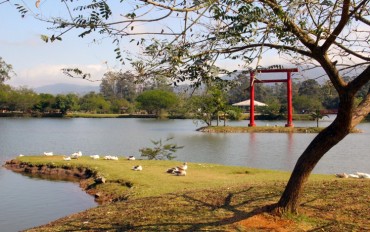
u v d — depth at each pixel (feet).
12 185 52.75
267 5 16.46
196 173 49.44
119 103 355.36
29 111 326.85
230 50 16.78
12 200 44.32
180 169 48.01
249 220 22.74
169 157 77.97
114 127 203.82
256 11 15.30
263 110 271.08
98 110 357.20
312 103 204.03
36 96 326.24
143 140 133.39
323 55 19.33
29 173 62.23
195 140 133.69
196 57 15.67
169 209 27.20
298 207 23.47
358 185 31.17
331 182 33.19
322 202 26.35
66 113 330.95
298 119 243.19
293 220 22.40
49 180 56.13
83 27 14.10
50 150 105.29
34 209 40.60
